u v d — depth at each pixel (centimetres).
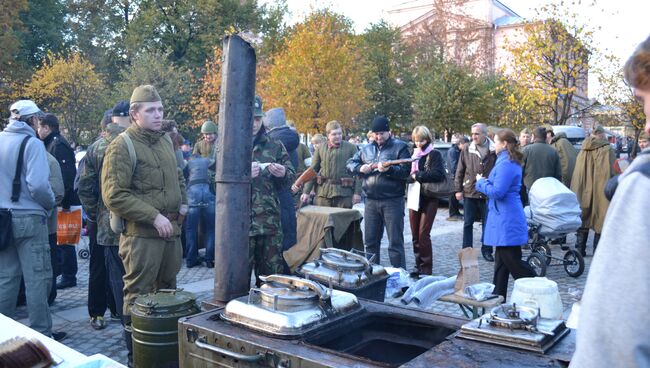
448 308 527
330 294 231
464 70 2608
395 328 242
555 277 671
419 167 626
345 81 2659
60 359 219
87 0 4081
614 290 104
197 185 721
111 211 355
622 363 102
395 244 606
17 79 3020
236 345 209
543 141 770
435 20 3909
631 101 2048
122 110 462
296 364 190
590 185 762
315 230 505
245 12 3950
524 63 2023
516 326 196
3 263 408
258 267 442
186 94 3102
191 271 716
